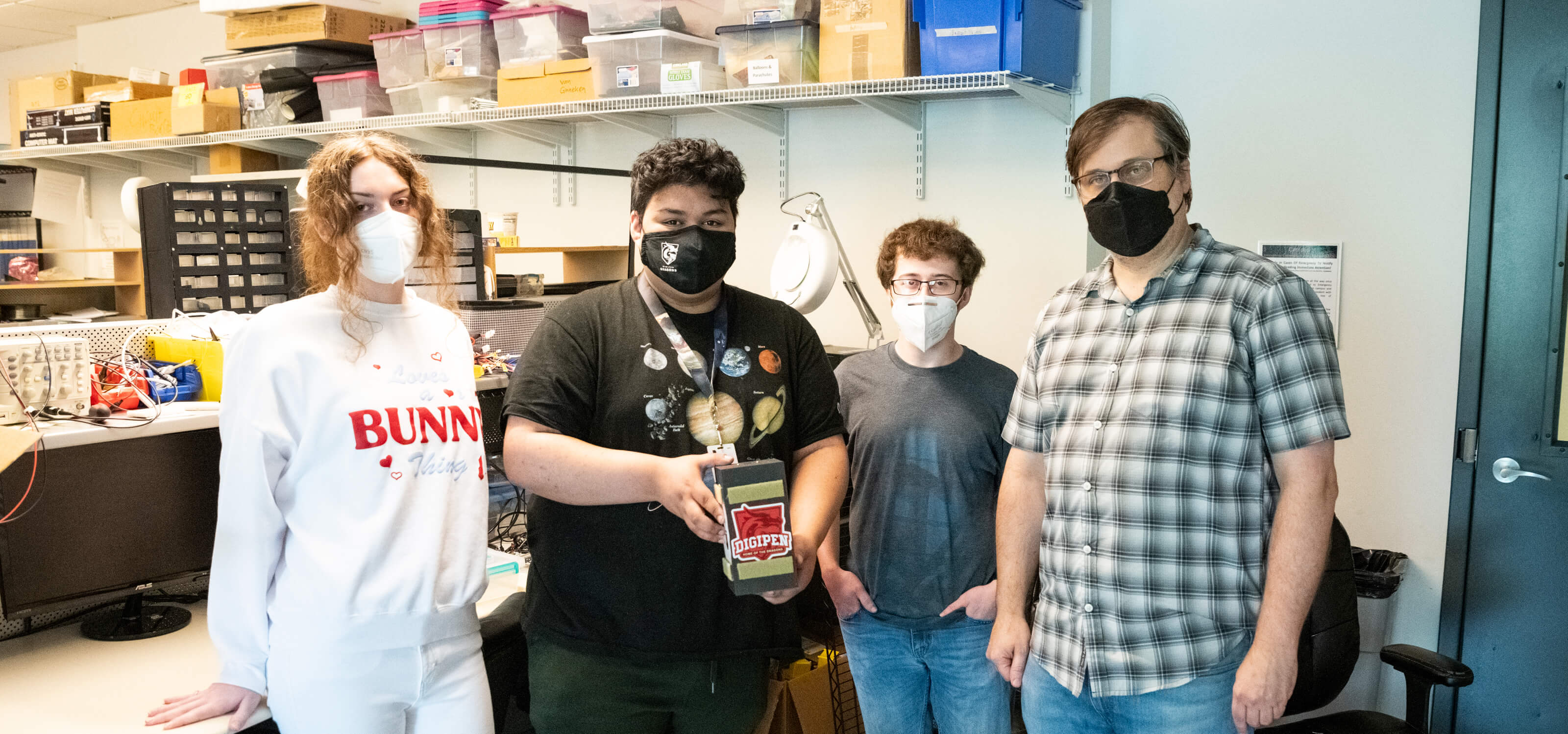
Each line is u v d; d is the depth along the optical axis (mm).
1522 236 2273
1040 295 2854
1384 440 2484
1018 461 1653
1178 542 1402
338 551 1361
